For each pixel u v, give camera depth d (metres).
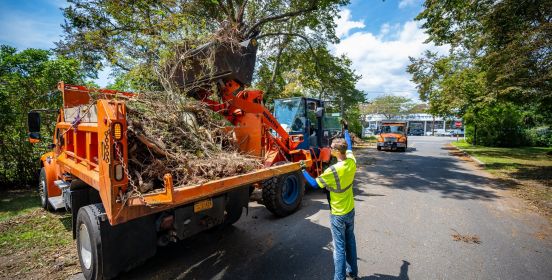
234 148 4.51
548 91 8.73
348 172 2.96
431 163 13.22
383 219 5.20
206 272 3.33
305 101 7.59
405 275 3.28
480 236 4.45
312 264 3.51
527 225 4.95
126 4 6.68
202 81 4.82
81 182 3.44
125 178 2.37
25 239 4.21
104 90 4.61
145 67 5.16
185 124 3.72
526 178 9.21
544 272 3.38
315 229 4.67
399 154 17.55
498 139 22.34
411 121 60.47
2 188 7.23
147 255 2.96
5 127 6.93
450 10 12.81
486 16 9.80
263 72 14.92
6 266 3.43
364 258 3.69
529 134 22.05
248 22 12.70
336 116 10.67
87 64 8.45
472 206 6.08
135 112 3.06
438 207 5.99
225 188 2.98
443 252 3.88
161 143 3.01
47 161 5.20
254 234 4.46
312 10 12.51
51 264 3.50
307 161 6.06
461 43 14.34
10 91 6.87
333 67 16.75
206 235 4.41
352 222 3.05
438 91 19.56
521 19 9.33
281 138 5.82
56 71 7.56
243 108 5.09
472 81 16.61
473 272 3.36
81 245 3.10
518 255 3.81
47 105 7.36
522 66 8.62
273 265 3.49
